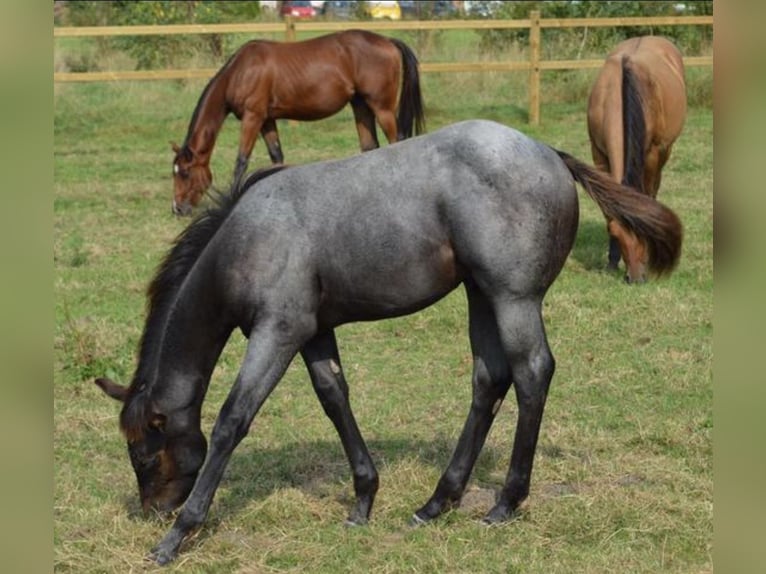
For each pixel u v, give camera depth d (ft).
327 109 57.77
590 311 37.40
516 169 20.86
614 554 20.99
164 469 22.16
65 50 97.45
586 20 74.54
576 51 88.12
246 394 21.20
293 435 28.09
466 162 20.88
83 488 25.07
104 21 104.42
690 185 58.03
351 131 76.59
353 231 21.12
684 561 20.83
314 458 26.50
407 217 20.99
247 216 21.53
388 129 58.70
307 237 21.25
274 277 21.16
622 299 38.63
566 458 25.77
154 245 48.93
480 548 21.53
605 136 41.09
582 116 78.59
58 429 28.76
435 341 35.53
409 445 27.14
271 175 22.15
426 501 23.88
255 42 57.06
